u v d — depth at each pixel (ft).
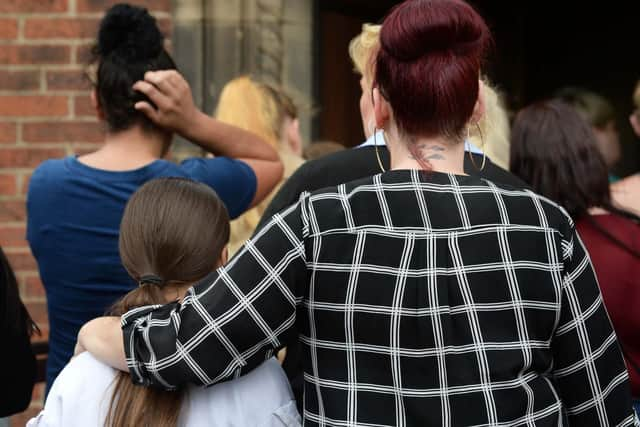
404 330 6.56
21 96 18.02
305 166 8.66
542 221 6.86
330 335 6.72
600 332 7.01
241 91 15.40
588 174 10.71
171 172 9.80
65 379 7.39
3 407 9.82
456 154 7.01
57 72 17.98
